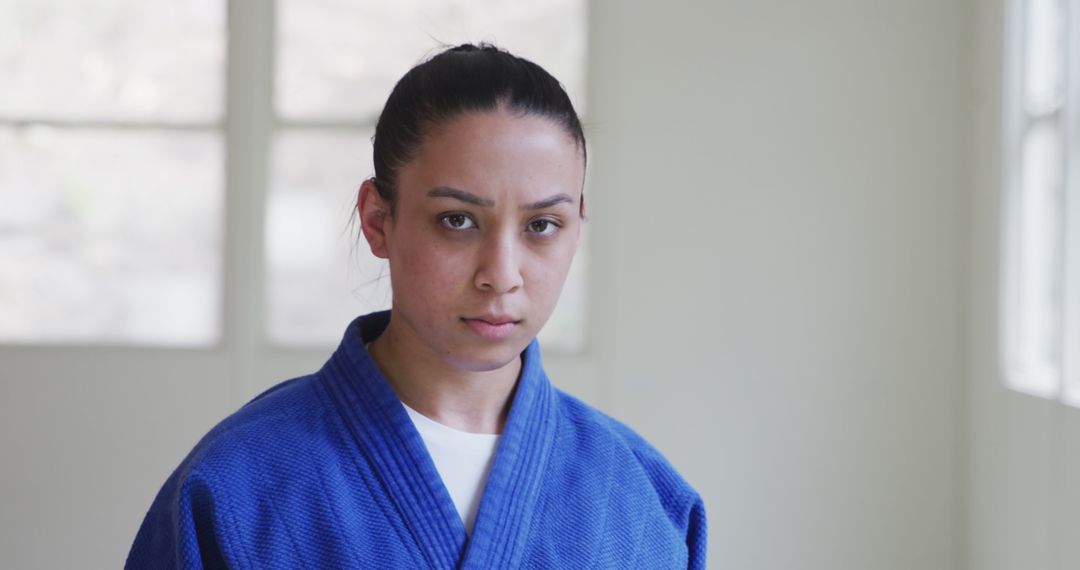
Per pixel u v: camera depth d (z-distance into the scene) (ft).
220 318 15.39
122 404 15.15
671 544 4.97
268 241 15.24
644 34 14.75
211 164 15.43
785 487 14.62
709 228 14.71
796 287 14.64
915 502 14.49
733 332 14.70
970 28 14.32
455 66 4.11
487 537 4.40
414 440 4.44
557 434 4.85
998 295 13.05
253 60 15.08
